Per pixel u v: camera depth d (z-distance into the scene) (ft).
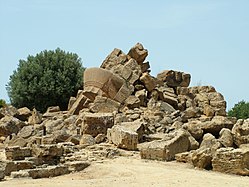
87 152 89.35
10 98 173.27
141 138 99.30
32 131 109.09
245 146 89.51
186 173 74.74
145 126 103.14
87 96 122.93
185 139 91.25
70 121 114.32
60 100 171.32
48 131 110.22
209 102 127.95
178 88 131.75
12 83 173.58
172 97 127.34
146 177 70.33
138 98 120.88
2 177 68.74
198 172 76.74
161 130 106.83
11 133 117.19
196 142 93.91
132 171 75.31
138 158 87.92
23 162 75.51
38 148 82.33
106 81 121.70
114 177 71.36
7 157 80.84
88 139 98.22
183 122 114.93
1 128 117.08
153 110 116.67
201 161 80.89
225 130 91.56
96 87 122.11
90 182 66.18
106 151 89.35
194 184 64.64
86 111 116.78
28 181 66.85
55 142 97.45
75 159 83.92
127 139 92.79
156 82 129.18
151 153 87.71
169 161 87.15
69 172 76.23
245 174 76.48
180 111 123.34
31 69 172.14
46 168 73.51
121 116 107.04
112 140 96.78
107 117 104.53
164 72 134.41
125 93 120.98
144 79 125.39
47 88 168.14
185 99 128.26
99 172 75.51
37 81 170.30
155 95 124.88
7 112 131.85
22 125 120.06
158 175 72.08
